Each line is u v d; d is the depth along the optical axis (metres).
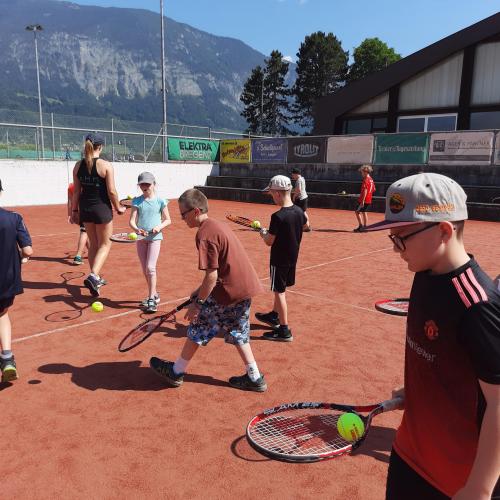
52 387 4.13
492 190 17.67
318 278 8.17
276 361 4.73
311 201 21.56
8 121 22.55
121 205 6.87
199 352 4.91
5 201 19.88
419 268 1.59
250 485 2.91
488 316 1.39
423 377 1.65
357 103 27.84
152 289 6.16
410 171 20.12
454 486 1.64
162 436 3.42
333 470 3.07
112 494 2.81
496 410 1.38
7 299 4.00
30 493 2.81
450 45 24.31
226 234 3.75
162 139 25.64
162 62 28.83
